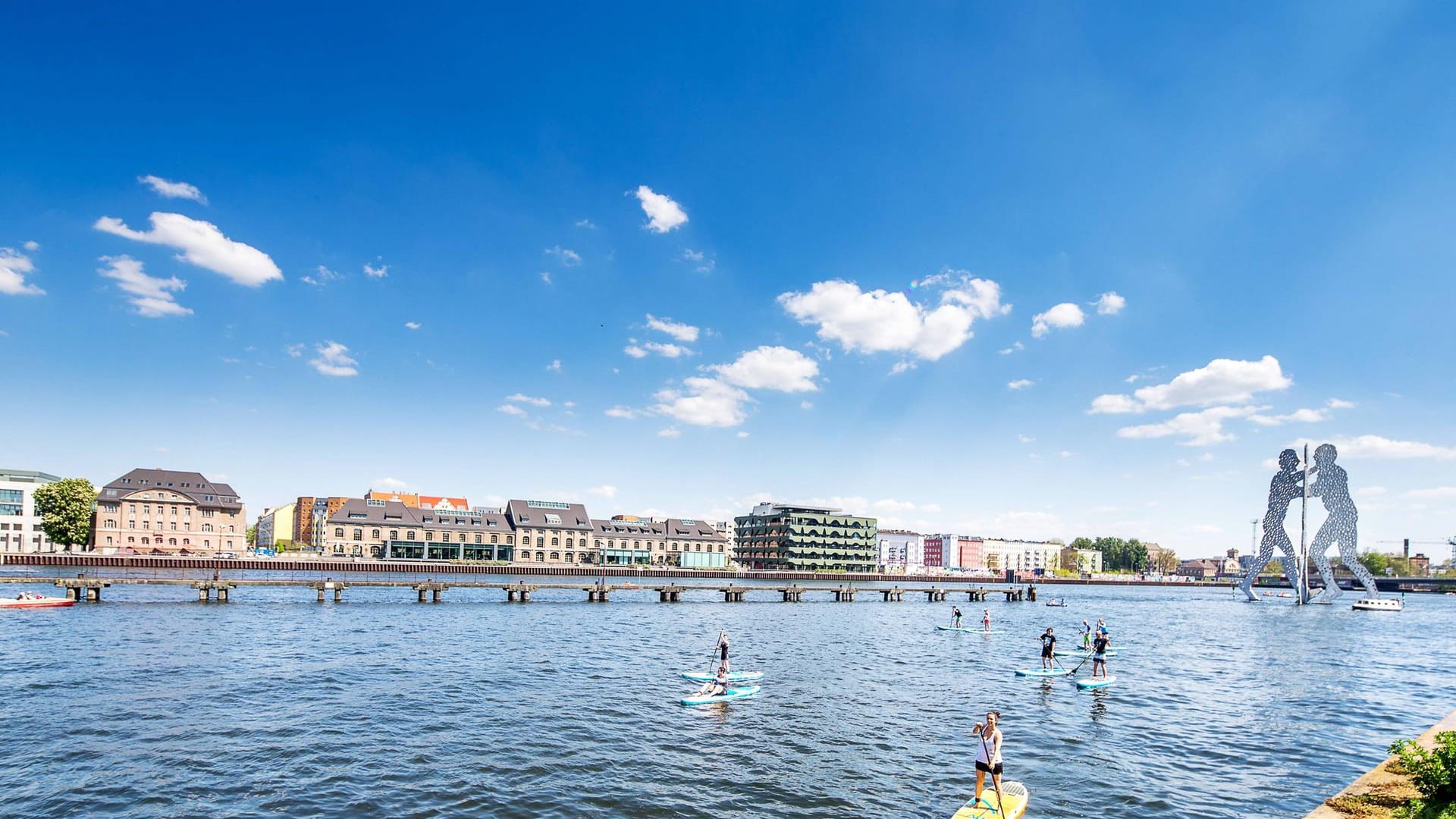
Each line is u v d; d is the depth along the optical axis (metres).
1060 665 55.19
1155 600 161.00
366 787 25.50
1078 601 151.88
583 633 67.44
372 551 180.50
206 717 33.53
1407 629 91.00
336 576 139.38
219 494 178.38
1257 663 59.00
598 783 26.48
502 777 26.80
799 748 31.14
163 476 175.12
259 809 23.53
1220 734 34.88
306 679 42.31
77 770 26.58
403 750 29.48
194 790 24.94
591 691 41.22
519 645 58.06
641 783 26.52
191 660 47.06
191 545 172.38
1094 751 31.62
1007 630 83.12
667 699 39.69
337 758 28.33
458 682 42.47
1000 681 47.84
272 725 32.56
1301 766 30.00
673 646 60.66
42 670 42.88
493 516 199.38
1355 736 35.00
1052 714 38.50
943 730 34.53
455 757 28.80
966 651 62.91
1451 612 130.88
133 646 51.53
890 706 39.47
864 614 101.62
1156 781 27.80
